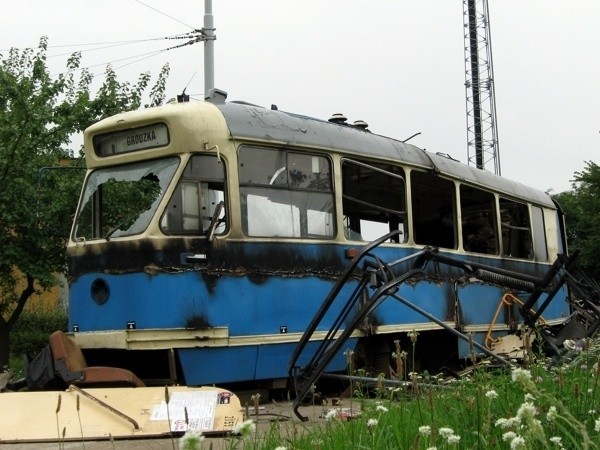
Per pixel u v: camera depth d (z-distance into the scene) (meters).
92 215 10.46
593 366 6.99
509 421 4.19
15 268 19.16
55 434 7.59
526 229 16.98
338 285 8.98
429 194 13.25
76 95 18.42
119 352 10.02
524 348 8.50
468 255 14.09
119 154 10.38
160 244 9.59
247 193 10.15
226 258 9.85
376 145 12.18
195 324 9.53
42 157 16.95
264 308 10.10
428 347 12.92
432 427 4.68
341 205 11.27
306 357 10.52
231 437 6.07
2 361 18.09
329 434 5.67
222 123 10.05
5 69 17.97
